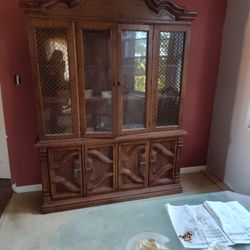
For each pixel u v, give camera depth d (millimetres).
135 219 1281
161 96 2242
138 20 1947
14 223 2053
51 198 2189
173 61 2180
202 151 2992
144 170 2348
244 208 1335
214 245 1051
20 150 2398
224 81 2635
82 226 1238
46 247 1783
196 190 2582
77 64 1942
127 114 2201
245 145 2363
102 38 1978
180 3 2418
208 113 2861
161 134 2275
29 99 2287
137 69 2111
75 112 2039
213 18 2545
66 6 1786
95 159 2211
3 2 2025
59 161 2123
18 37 2121
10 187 2580
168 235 1155
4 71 2174
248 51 2271
